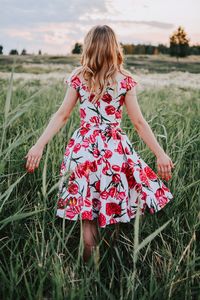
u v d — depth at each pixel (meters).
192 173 2.88
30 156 2.25
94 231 2.31
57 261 1.91
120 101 2.29
